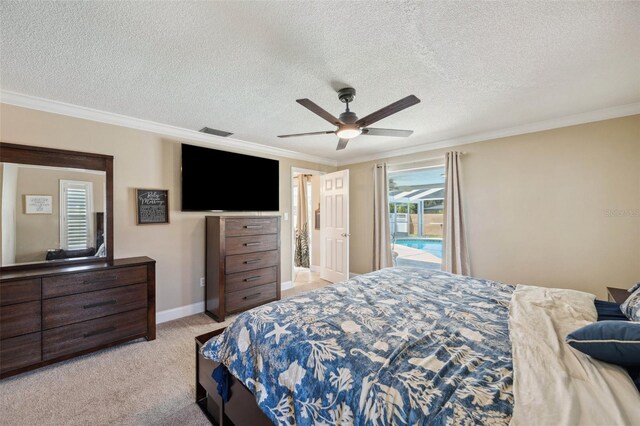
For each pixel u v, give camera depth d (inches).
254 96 93.5
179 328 117.2
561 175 117.3
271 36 62.2
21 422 64.4
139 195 118.0
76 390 75.7
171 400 72.3
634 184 102.7
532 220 124.8
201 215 138.1
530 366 39.6
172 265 128.1
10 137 90.9
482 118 116.2
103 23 57.4
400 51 68.2
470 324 56.7
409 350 46.0
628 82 84.3
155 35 61.7
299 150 175.6
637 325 38.9
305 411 42.3
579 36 62.4
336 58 71.1
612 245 106.9
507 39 63.6
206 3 52.0
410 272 102.8
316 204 230.5
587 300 68.7
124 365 88.1
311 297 73.9
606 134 107.3
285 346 50.3
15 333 79.2
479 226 140.3
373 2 52.0
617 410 30.0
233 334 59.6
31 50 66.8
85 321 91.2
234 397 57.8
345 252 180.2
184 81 83.0
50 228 97.0
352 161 201.2
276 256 148.1
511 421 29.9
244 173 153.5
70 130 101.9
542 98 96.1
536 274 123.9
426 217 180.9
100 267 94.1
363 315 60.9
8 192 90.2
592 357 40.8
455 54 69.6
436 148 154.9
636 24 58.0
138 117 113.8
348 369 42.0
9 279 78.4
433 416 32.0
